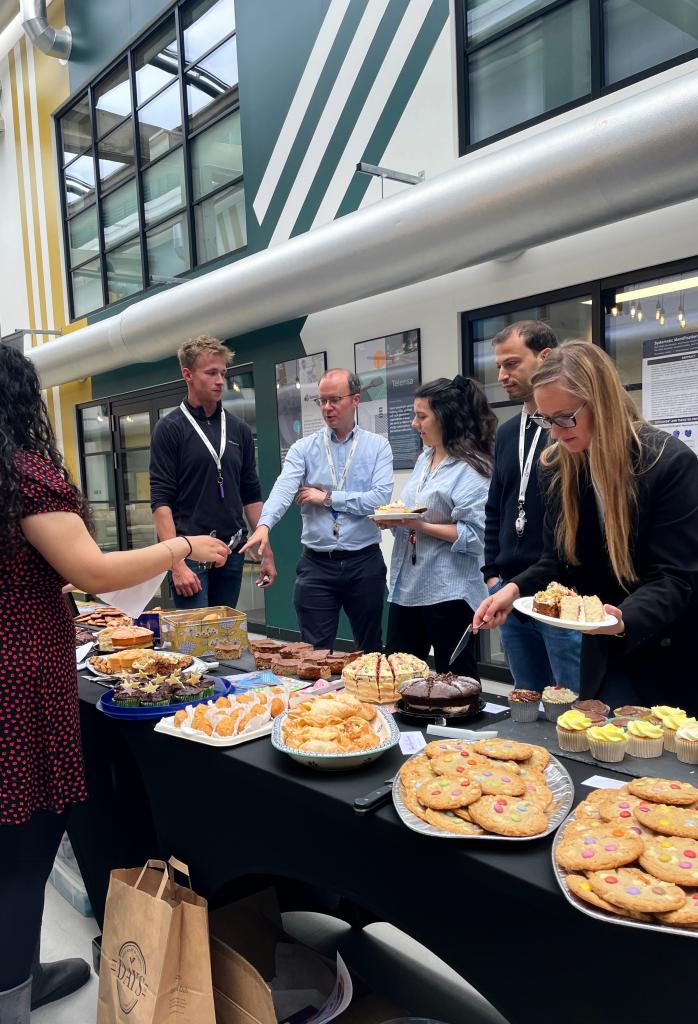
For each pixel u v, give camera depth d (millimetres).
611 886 837
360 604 2955
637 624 1396
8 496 1229
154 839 1967
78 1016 1769
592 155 2789
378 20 4461
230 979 1361
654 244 3309
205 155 6188
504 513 2215
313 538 2949
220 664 2176
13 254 9062
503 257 3625
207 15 5922
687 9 3205
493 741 1271
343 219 4016
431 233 3479
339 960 1561
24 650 1309
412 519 2404
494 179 3156
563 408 1480
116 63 7000
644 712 1360
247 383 5875
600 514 1590
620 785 1157
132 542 7609
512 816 1011
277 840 1292
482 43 4016
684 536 1469
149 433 7082
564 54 3697
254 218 5605
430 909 1028
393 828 1057
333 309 4973
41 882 1437
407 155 4414
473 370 4289
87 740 1881
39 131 8266
